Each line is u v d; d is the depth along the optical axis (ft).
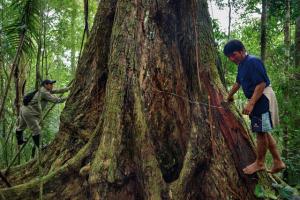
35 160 18.80
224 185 14.32
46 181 15.29
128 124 14.38
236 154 14.82
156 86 15.29
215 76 15.94
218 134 14.84
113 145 14.12
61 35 37.88
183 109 15.39
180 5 16.26
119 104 14.55
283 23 37.29
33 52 22.16
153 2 15.90
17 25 20.22
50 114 34.83
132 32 15.51
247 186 14.55
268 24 35.81
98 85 17.48
